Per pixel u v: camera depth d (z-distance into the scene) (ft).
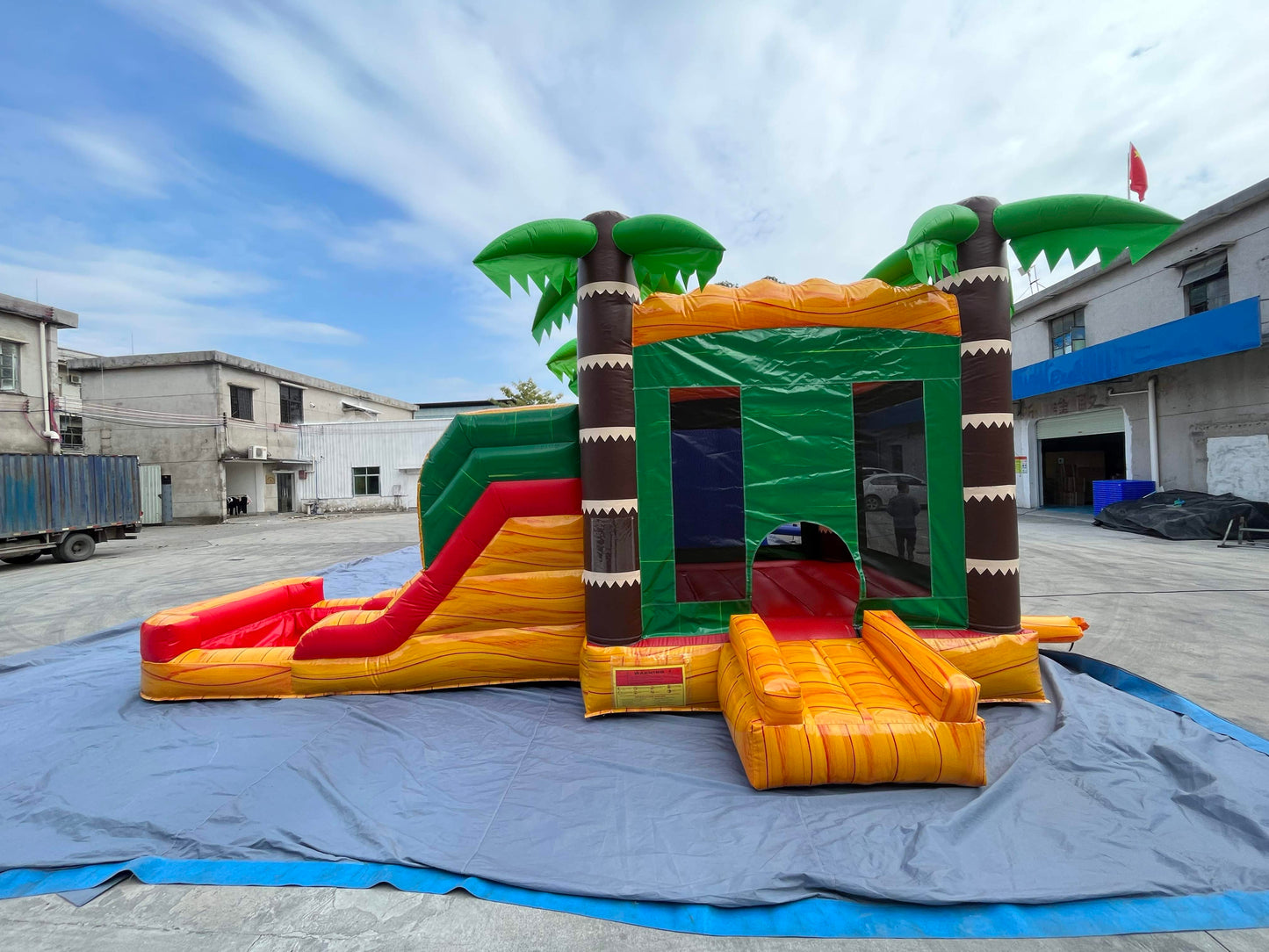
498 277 13.88
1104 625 20.45
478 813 9.95
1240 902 7.66
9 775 11.56
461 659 14.98
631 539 14.08
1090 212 12.98
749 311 14.37
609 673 13.42
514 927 7.63
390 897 8.19
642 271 15.26
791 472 14.42
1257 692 14.46
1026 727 12.62
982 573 13.85
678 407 18.71
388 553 43.73
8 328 53.26
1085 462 70.38
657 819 9.69
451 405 132.77
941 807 9.82
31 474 40.37
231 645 16.57
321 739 12.71
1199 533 40.29
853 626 14.69
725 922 7.61
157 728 13.48
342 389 105.09
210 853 9.11
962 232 13.30
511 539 15.14
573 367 23.91
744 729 10.56
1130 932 7.30
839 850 8.79
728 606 14.60
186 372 79.00
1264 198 40.93
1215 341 40.78
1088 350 51.24
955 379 14.17
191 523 75.41
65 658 19.74
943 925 7.48
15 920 7.88
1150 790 10.18
